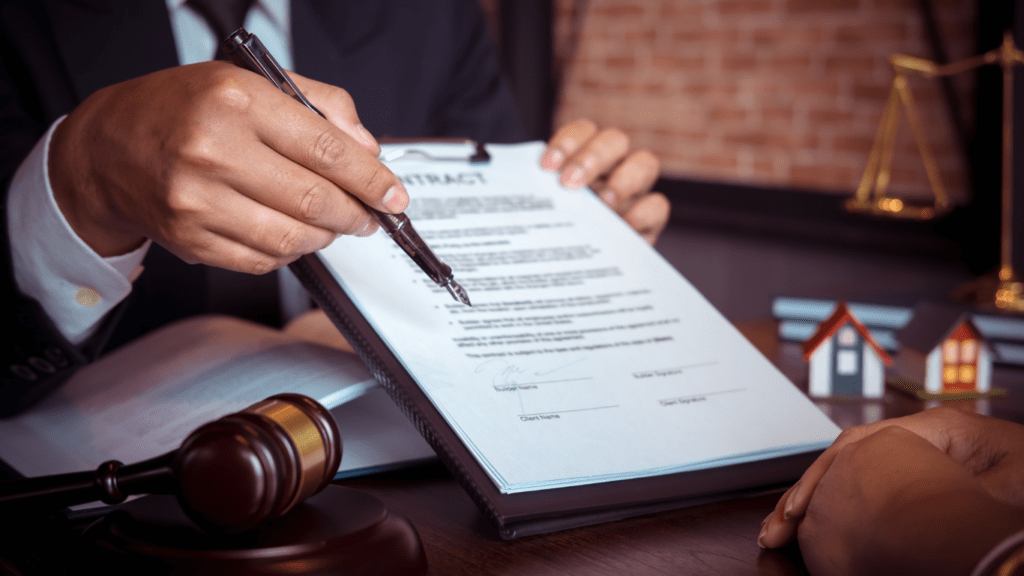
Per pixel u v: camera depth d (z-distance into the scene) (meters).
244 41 0.47
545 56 4.33
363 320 0.50
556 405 0.49
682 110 4.03
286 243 0.47
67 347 0.61
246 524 0.34
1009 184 1.08
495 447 0.44
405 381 0.47
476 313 0.56
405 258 0.58
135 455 0.48
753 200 3.78
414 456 0.52
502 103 1.46
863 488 0.33
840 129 3.45
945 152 3.11
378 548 0.36
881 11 3.24
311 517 0.37
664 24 4.01
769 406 0.54
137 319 1.07
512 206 0.70
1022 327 0.82
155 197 0.45
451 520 0.45
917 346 0.71
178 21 1.09
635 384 0.53
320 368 0.56
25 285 0.59
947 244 3.10
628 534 0.43
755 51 3.70
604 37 4.27
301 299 1.20
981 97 2.93
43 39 1.01
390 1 1.29
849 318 0.68
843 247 3.36
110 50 1.03
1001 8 2.82
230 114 0.43
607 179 0.93
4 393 0.60
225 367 0.60
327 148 0.44
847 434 0.39
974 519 0.28
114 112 0.47
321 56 1.19
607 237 0.70
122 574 0.34
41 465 0.49
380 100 1.26
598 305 0.61
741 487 0.46
